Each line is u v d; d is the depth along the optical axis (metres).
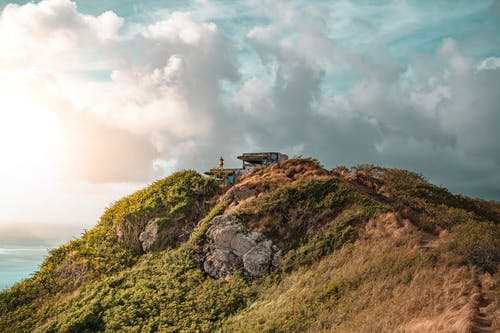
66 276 30.31
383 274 20.52
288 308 20.30
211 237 28.55
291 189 31.00
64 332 23.50
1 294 29.48
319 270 23.55
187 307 23.47
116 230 33.44
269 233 27.84
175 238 31.64
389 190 35.38
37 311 27.19
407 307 16.66
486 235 24.17
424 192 38.41
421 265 20.48
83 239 33.97
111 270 29.80
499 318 14.33
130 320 23.25
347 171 40.50
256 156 42.34
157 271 27.77
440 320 14.88
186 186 35.97
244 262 26.20
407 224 26.11
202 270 27.11
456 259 20.61
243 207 30.25
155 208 34.09
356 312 18.17
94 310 24.81
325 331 17.05
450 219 29.88
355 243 25.22
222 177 38.78
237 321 21.31
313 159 37.25
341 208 29.16
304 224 28.30
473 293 17.00
